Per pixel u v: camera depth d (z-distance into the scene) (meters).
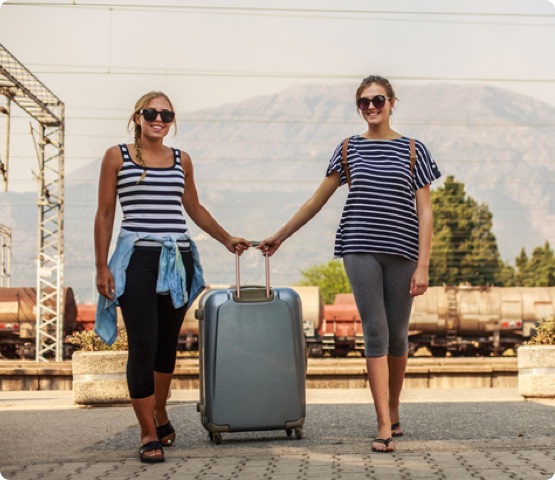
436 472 4.79
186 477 4.77
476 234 79.94
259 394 6.08
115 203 5.87
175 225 5.83
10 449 6.29
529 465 5.01
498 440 6.04
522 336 39.50
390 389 6.40
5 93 25.89
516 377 17.31
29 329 37.56
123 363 10.55
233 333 6.07
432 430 6.83
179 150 6.04
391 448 5.61
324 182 6.25
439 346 39.78
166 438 6.14
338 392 13.85
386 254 5.97
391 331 6.14
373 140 6.19
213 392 6.05
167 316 5.96
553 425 7.14
